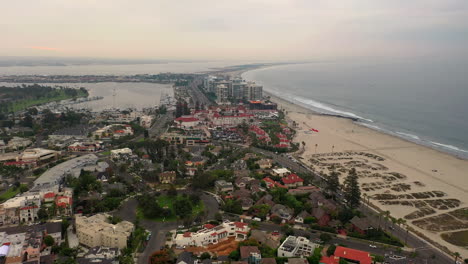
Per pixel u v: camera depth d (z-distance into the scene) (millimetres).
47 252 196250
